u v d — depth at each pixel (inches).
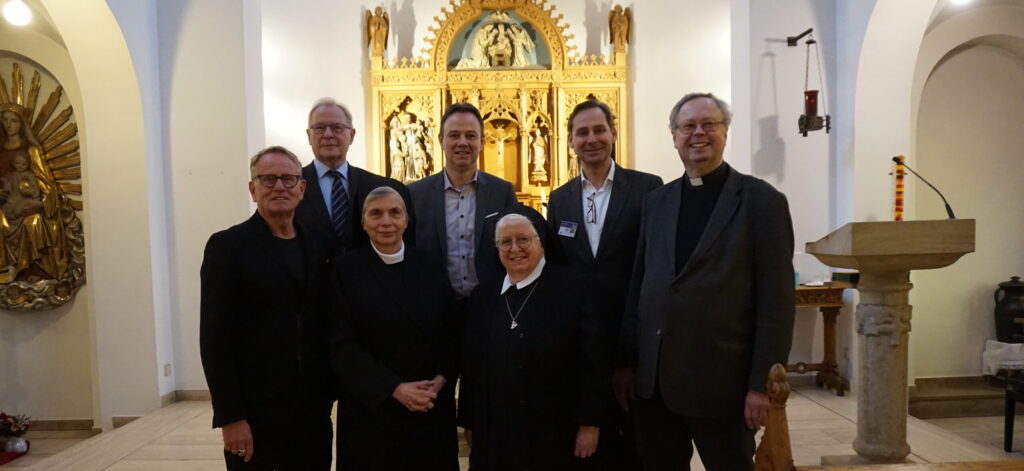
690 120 69.7
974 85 185.2
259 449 71.2
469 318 75.4
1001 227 187.8
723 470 67.2
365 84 222.4
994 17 176.9
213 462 118.5
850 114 157.3
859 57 153.5
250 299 71.6
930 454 120.4
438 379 73.5
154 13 158.6
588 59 221.5
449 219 96.7
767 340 64.1
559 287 73.0
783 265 65.5
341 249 89.9
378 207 73.6
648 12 218.4
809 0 161.9
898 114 156.7
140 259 155.9
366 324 71.9
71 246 179.6
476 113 95.5
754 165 162.6
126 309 156.6
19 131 177.2
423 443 72.1
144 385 156.7
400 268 75.3
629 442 81.7
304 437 75.0
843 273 154.7
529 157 218.8
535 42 224.2
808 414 140.2
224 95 159.3
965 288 187.9
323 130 94.7
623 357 76.8
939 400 177.8
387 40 226.1
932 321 187.5
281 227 75.3
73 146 176.2
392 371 71.7
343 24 212.5
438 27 233.1
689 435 72.1
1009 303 181.8
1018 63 185.8
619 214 84.1
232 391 69.0
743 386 66.7
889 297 94.3
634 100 223.0
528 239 71.6
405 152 214.5
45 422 183.6
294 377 72.1
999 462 55.7
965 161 186.1
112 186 155.3
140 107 153.2
